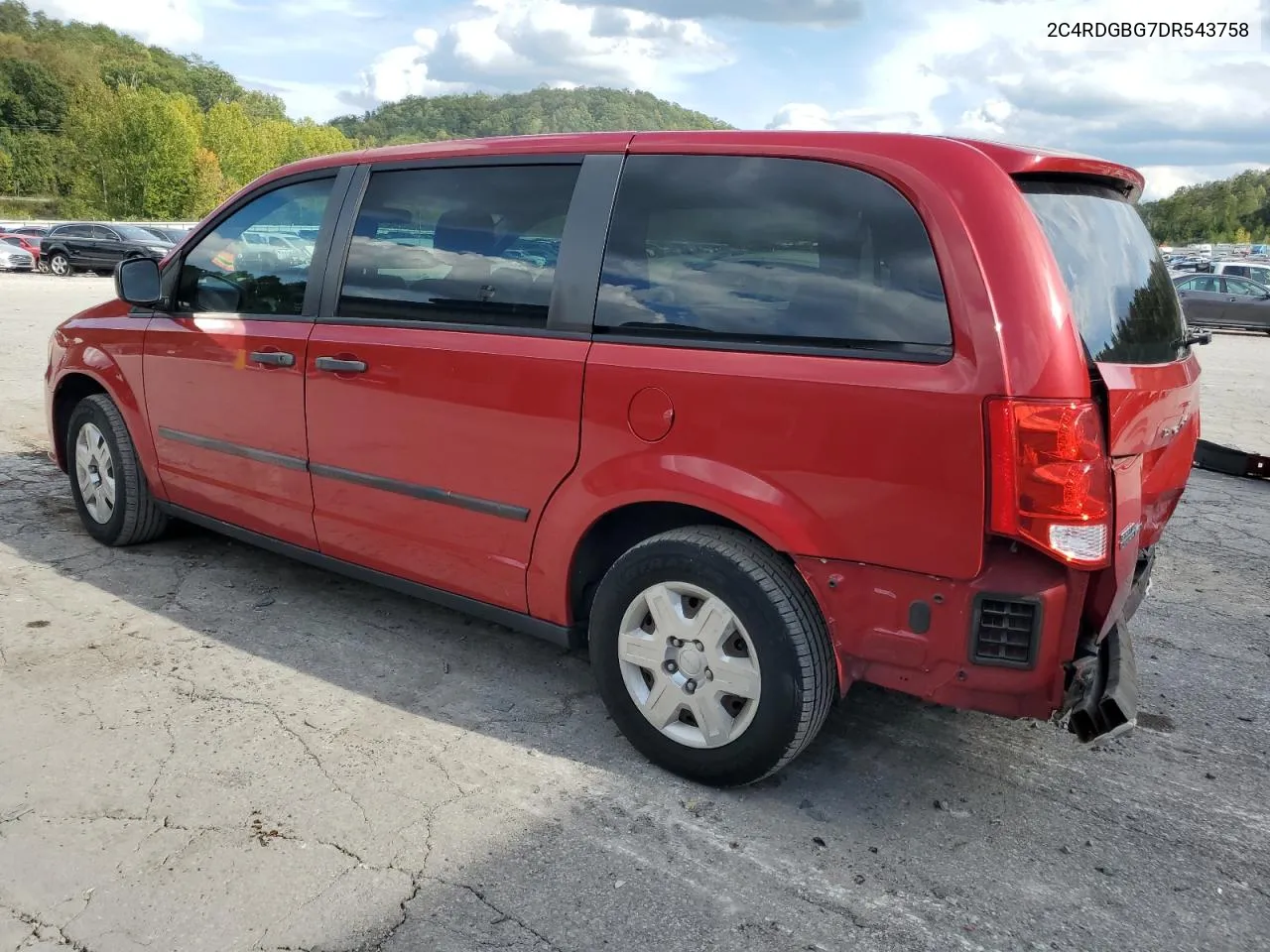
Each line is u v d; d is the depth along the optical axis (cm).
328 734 308
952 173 241
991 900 241
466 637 388
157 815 262
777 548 258
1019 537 229
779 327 258
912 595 244
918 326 239
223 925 222
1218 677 375
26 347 1157
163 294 427
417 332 329
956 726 328
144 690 332
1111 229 277
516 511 308
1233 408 1075
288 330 367
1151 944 228
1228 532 574
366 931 222
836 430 245
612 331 286
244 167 7925
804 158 262
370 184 354
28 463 625
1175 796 291
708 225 274
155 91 6041
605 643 296
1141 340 268
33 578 430
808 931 228
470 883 240
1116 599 242
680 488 269
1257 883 251
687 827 266
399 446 336
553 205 304
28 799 267
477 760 297
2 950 212
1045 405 224
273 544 400
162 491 442
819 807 278
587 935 224
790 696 261
